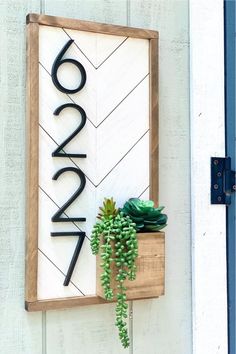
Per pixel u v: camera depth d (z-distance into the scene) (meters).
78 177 0.95
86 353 0.96
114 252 0.90
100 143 0.97
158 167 1.01
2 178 0.91
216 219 1.08
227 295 1.08
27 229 0.90
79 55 0.95
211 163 1.08
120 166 0.98
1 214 0.90
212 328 1.07
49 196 0.92
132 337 1.00
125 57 0.99
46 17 0.92
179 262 1.05
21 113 0.92
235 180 1.09
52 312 0.94
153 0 1.04
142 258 0.93
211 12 1.09
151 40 1.01
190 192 1.07
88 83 0.96
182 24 1.07
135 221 0.93
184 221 1.06
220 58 1.09
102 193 0.97
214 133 1.08
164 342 1.03
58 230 0.93
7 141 0.91
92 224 0.95
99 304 0.97
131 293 0.92
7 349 0.90
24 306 0.91
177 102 1.06
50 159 0.92
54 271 0.92
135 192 0.99
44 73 0.92
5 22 0.92
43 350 0.93
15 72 0.92
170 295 1.04
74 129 0.94
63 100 0.94
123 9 1.01
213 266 1.07
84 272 0.95
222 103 1.09
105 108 0.97
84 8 0.98
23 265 0.91
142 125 1.00
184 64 1.07
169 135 1.05
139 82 1.00
